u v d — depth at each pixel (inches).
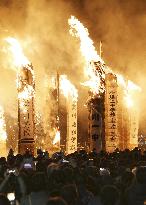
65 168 506.0
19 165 796.6
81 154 1014.4
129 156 975.6
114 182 502.0
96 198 438.3
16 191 463.5
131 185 444.1
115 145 1638.8
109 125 1638.8
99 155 1046.4
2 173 654.5
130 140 1867.6
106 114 1638.8
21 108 1465.3
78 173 503.5
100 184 491.5
